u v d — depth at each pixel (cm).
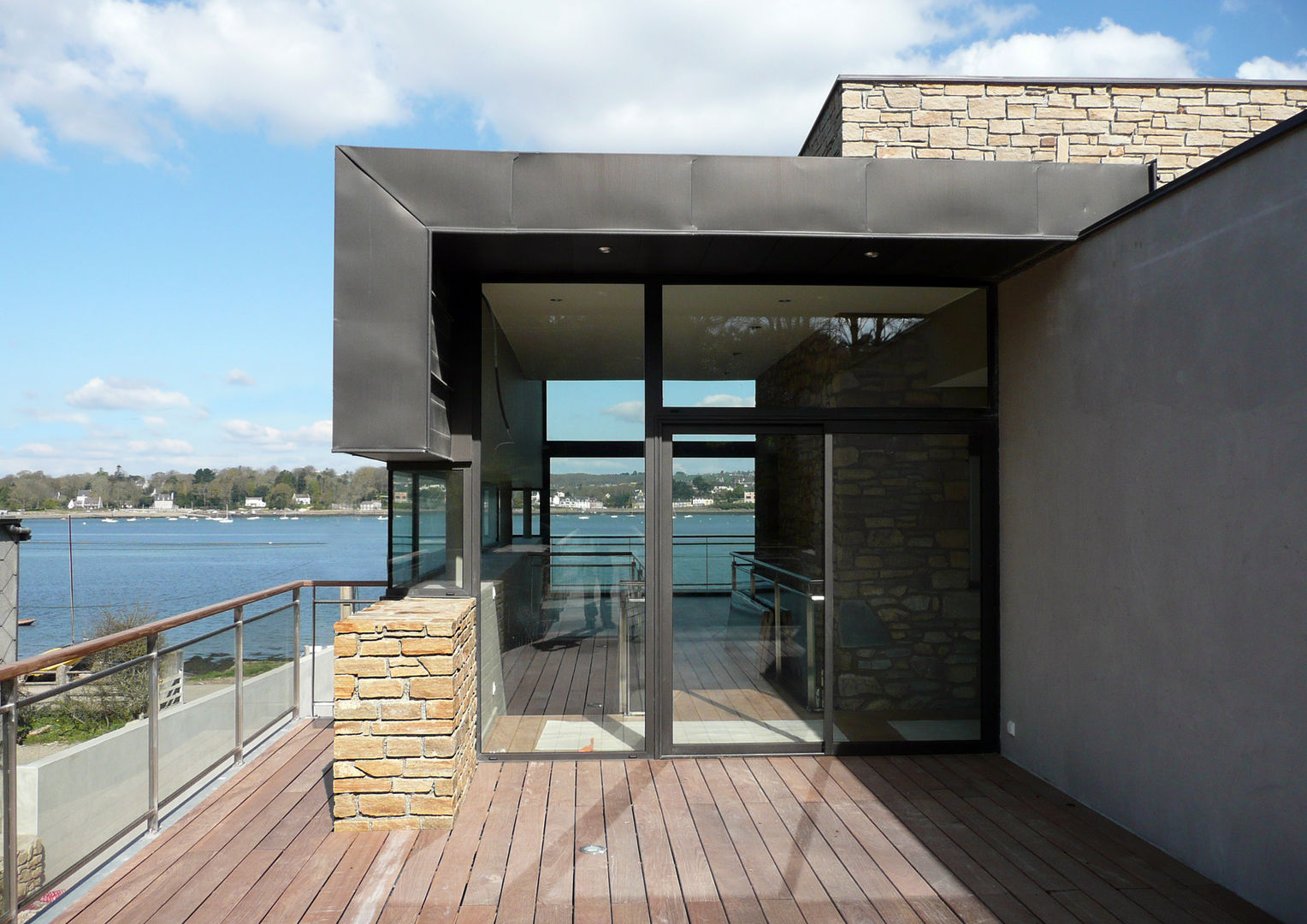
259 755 451
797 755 461
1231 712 291
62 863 290
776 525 466
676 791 401
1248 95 470
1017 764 448
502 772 432
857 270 451
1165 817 329
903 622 468
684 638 462
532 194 373
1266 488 274
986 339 474
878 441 469
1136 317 345
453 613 376
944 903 290
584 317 462
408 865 319
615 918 279
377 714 354
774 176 379
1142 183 388
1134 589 347
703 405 464
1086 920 276
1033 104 464
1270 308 272
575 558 464
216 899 290
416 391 367
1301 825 260
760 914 282
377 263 368
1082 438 386
